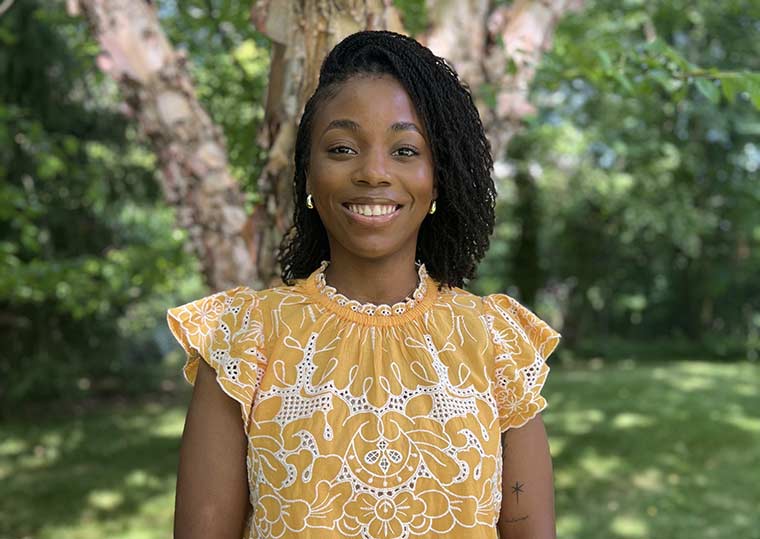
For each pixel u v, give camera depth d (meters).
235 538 1.13
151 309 10.02
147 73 1.97
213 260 2.01
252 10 1.67
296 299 1.19
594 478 5.68
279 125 1.66
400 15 1.86
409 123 1.13
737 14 7.92
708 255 13.55
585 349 14.68
